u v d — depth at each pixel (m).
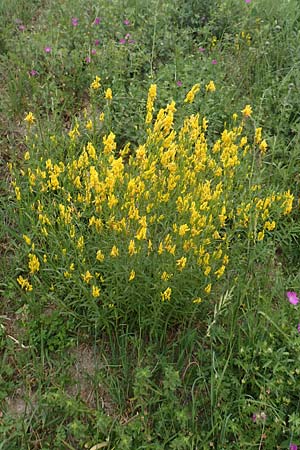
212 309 3.28
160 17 5.35
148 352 3.10
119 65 4.74
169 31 5.37
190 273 2.98
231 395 2.94
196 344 3.19
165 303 3.02
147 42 5.14
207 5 5.56
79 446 2.84
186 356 3.15
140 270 2.94
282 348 2.91
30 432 2.86
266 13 5.65
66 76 4.72
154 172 3.02
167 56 5.10
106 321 3.11
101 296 3.06
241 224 3.29
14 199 3.71
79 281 3.01
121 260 2.96
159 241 3.17
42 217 3.00
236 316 3.07
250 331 3.01
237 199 3.53
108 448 2.78
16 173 3.72
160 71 4.68
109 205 2.78
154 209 3.08
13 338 3.20
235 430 2.79
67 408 2.79
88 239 3.25
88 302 3.11
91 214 3.38
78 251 3.08
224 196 3.28
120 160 2.71
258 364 2.99
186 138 3.34
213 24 5.50
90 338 3.23
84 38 5.05
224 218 2.97
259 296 3.14
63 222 3.15
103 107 4.36
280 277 3.46
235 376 2.98
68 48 5.00
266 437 2.79
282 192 3.91
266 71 4.92
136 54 4.86
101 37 5.09
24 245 3.51
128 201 2.86
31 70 4.69
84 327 3.23
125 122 4.23
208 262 2.88
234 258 3.32
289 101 4.54
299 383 2.87
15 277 3.44
